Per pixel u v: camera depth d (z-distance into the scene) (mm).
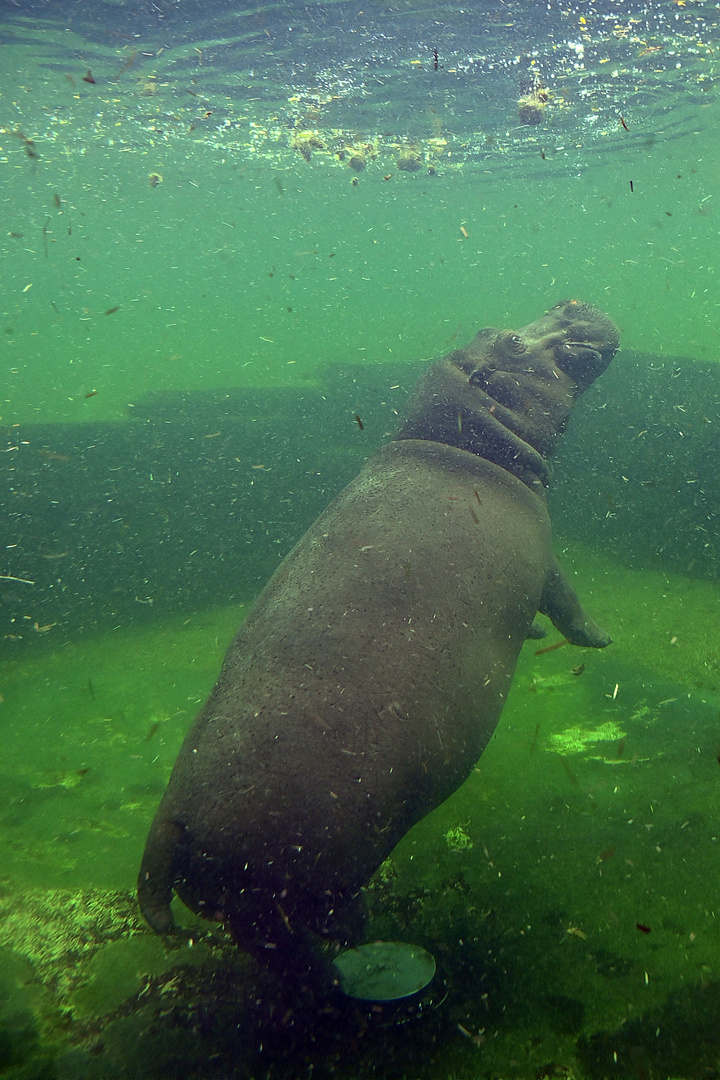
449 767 3148
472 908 3721
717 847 3854
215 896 2766
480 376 4555
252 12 11609
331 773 2756
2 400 16656
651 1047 2848
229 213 44688
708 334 18656
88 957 3604
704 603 6922
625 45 12578
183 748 3035
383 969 3311
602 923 3488
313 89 15539
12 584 7941
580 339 5039
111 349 29859
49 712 6148
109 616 7609
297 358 20938
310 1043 3020
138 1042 3082
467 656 3268
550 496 8703
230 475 9703
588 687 5824
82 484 9445
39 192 35250
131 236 59656
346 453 10039
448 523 3654
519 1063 2871
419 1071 2879
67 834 4602
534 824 4281
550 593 4305
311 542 3717
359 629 3123
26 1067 2963
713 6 11039
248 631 3361
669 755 4754
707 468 8125
